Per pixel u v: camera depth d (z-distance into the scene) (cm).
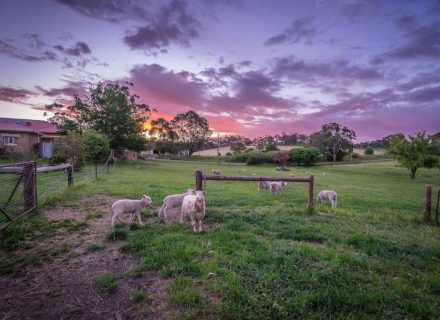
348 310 368
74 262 506
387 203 1334
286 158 5731
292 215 892
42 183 1462
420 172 4566
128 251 558
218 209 947
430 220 914
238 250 554
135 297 387
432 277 461
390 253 577
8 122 4247
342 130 7806
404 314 365
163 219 812
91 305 377
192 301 377
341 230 743
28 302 382
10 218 712
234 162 6469
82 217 812
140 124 4525
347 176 3575
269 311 359
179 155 8819
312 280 432
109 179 1820
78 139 2583
